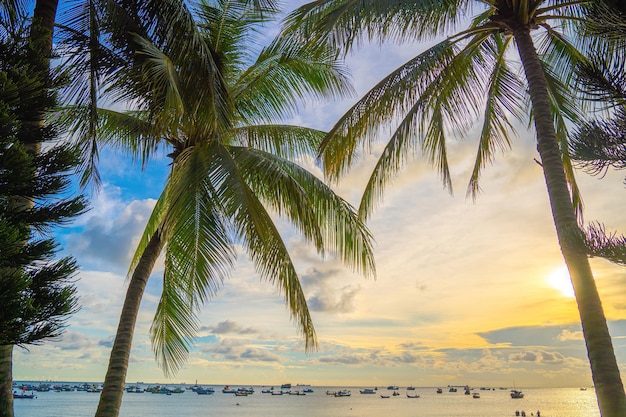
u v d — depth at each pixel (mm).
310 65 9758
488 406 118625
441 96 7605
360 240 8953
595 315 4992
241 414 85500
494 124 8797
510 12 6633
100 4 7078
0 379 5840
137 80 7410
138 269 8555
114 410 7582
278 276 7914
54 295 4996
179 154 8625
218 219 7590
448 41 6855
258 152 9109
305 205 8109
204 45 7484
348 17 6574
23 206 5734
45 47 6121
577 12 6855
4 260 4789
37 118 5820
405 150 7883
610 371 4770
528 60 6410
